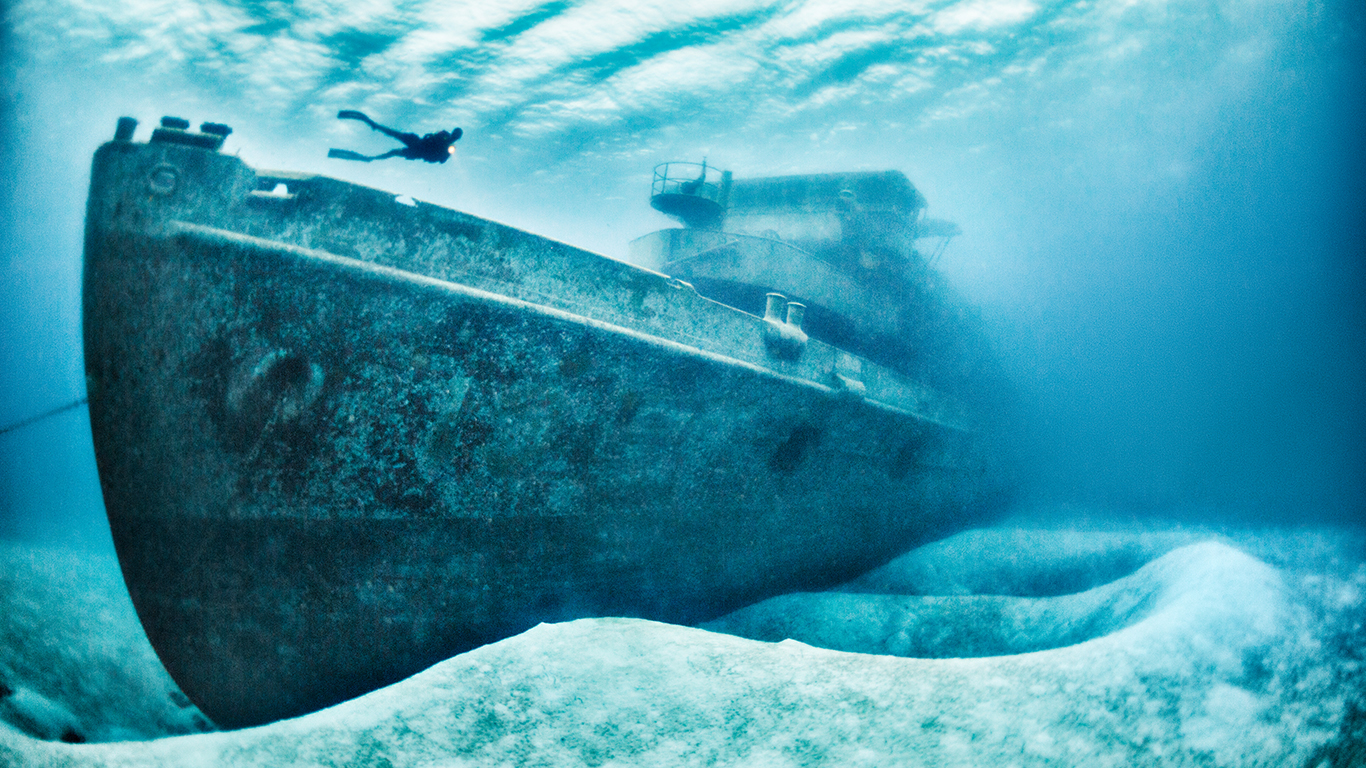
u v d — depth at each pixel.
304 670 5.62
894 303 10.65
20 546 8.72
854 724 3.87
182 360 5.27
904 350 11.09
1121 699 3.96
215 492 5.41
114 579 8.19
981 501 12.20
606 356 5.86
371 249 5.29
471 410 5.51
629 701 4.09
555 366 5.69
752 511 7.43
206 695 5.94
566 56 16.75
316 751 3.61
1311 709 3.84
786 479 7.68
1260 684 4.10
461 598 5.75
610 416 6.05
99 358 5.51
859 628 6.63
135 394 5.44
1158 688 4.05
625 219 21.09
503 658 4.41
